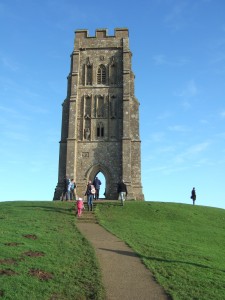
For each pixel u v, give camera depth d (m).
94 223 32.03
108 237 25.89
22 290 15.03
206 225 36.66
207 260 22.08
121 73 66.00
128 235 27.02
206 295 16.05
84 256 20.20
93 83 65.62
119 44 67.31
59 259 19.17
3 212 35.34
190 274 18.66
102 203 42.81
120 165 60.69
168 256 21.67
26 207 39.38
